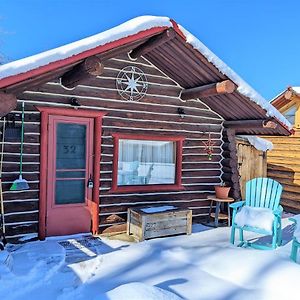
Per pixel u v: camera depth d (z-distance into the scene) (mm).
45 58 4348
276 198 5590
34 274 4051
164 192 6680
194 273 4277
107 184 6086
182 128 6816
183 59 5660
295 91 8617
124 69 6129
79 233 5902
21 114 5297
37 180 5473
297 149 8836
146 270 4375
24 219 5387
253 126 6684
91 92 5836
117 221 6164
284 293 3703
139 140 6441
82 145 5867
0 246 4797
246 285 3932
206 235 6059
